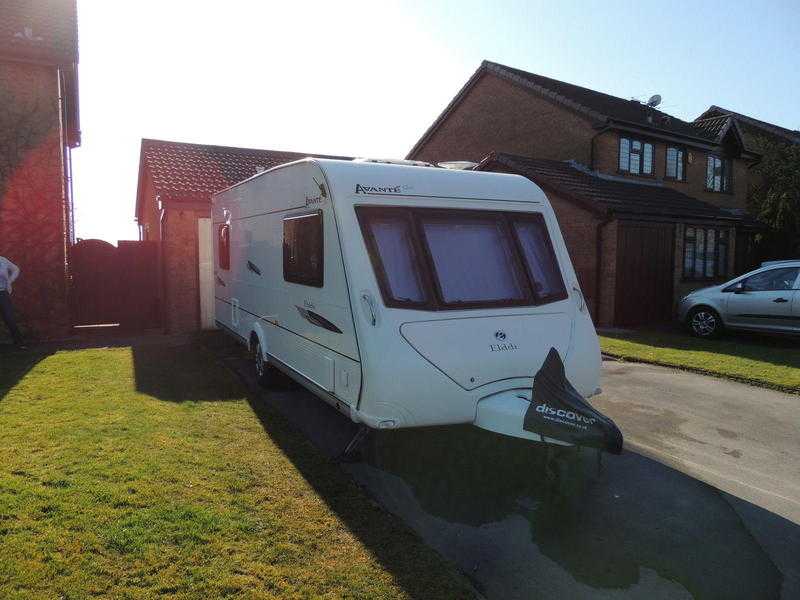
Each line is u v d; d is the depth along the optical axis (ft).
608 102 68.80
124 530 11.98
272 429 18.98
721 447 19.19
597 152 57.82
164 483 14.32
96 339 36.73
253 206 25.09
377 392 14.58
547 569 11.96
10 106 34.78
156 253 42.22
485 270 16.66
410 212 16.49
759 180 76.95
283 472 15.57
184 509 13.03
